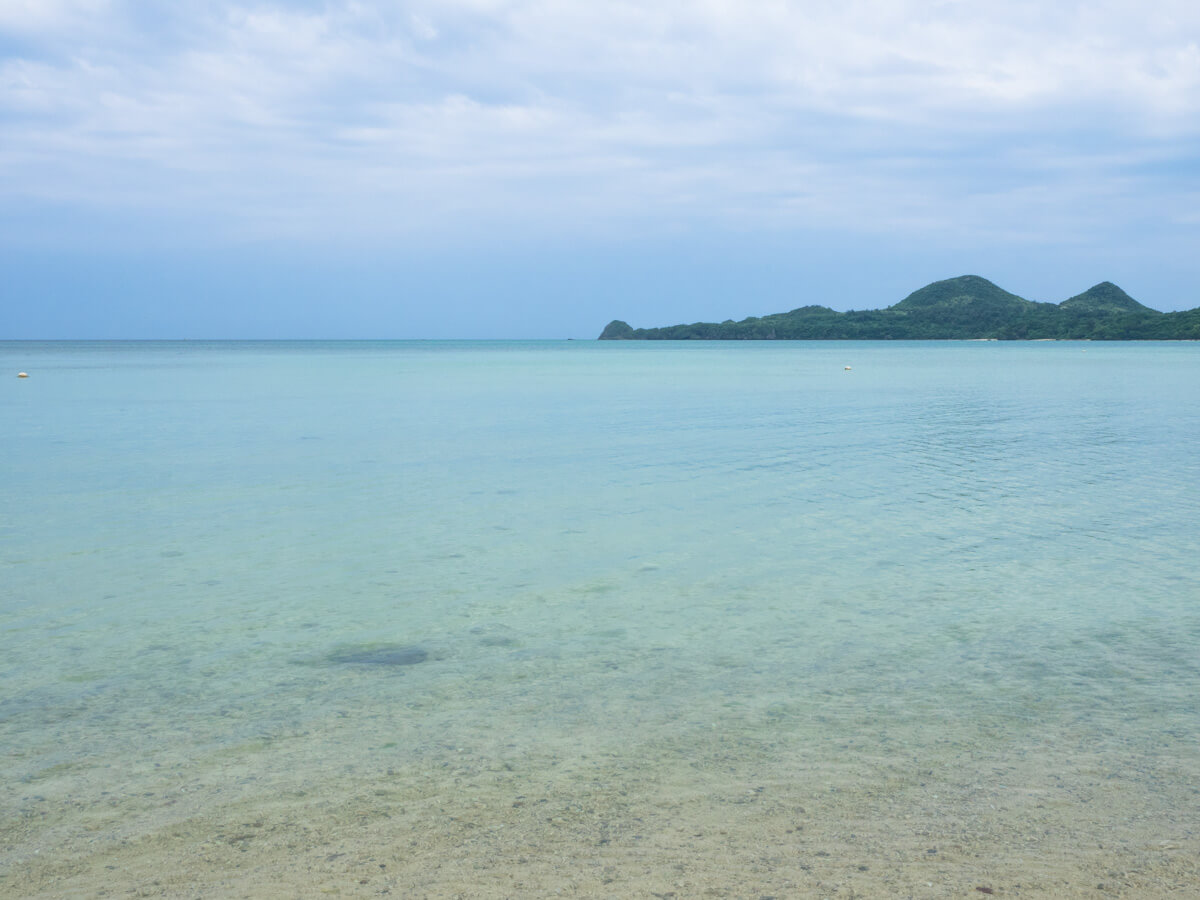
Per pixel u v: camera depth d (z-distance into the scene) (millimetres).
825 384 52219
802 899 4062
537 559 11172
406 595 9617
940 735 6012
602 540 12188
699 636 8242
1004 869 4332
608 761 5652
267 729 6211
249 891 4207
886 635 8211
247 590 9805
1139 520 13266
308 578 10297
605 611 9031
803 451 21469
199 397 40531
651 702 6660
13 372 66750
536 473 18078
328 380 56500
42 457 20281
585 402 37906
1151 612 8820
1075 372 66812
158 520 13484
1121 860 4414
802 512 14047
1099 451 21266
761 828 4773
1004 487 16281
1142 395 41000
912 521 13320
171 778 5473
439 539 12266
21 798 5227
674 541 12125
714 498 15312
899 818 4879
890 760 5633
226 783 5398
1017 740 5922
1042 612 8852
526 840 4672
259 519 13570
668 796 5172
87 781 5438
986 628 8383
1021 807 5000
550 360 106250
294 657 7723
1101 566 10633
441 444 22938
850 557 11195
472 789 5285
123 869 4441
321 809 5059
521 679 7168
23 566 10805
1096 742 5879
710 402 37875
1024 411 32688
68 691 6938
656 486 16562
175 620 8773
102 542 12047
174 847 4656
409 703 6672
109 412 32344
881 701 6637
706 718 6348
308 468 18703
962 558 11078
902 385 50656
